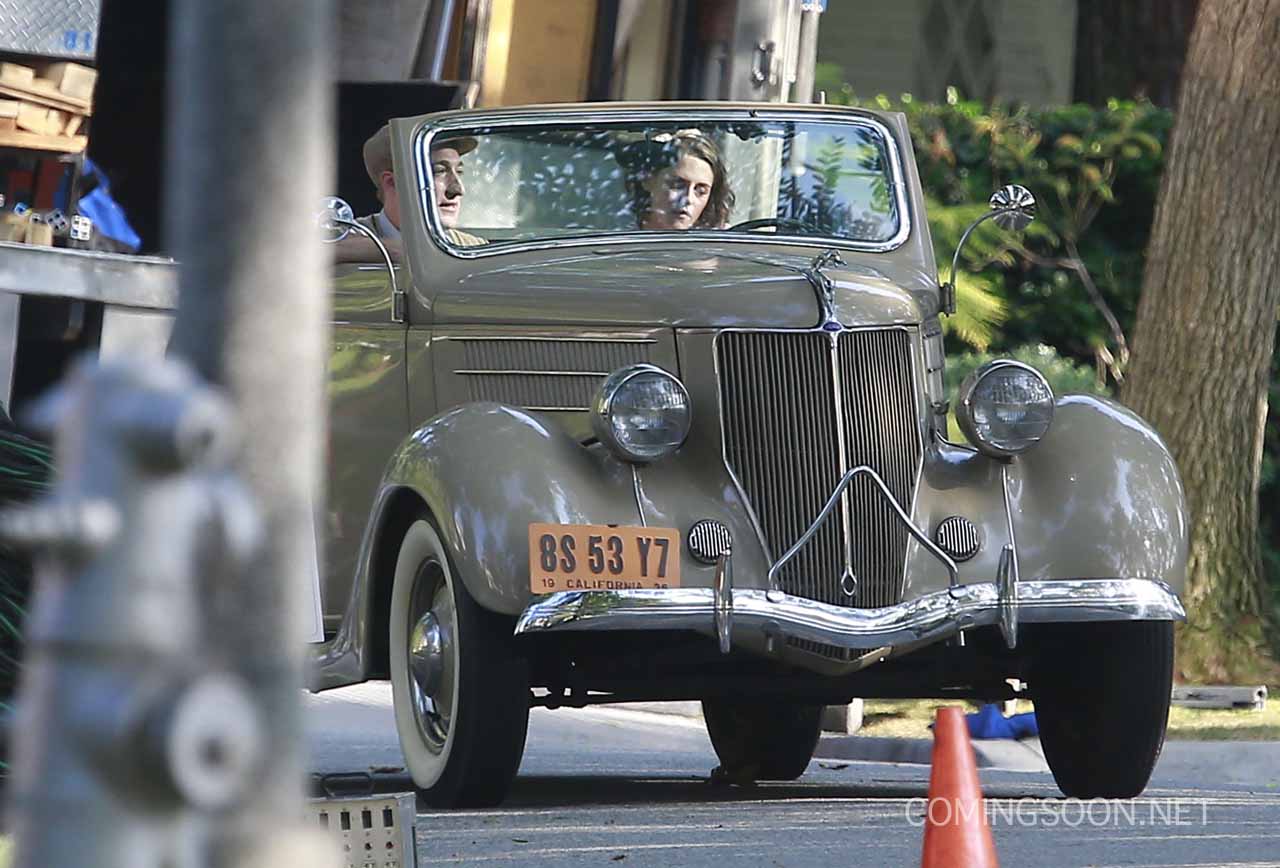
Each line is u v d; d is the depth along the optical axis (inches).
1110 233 2207.2
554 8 1702.8
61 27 1160.2
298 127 193.6
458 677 788.6
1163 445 874.8
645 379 812.6
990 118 2210.9
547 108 992.2
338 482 938.7
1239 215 1688.0
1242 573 1675.7
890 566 835.4
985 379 853.2
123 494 192.5
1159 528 842.2
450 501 787.4
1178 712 1494.8
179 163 194.1
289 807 190.9
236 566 192.4
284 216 193.6
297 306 194.5
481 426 812.0
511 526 778.2
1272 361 2105.1
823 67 2293.3
